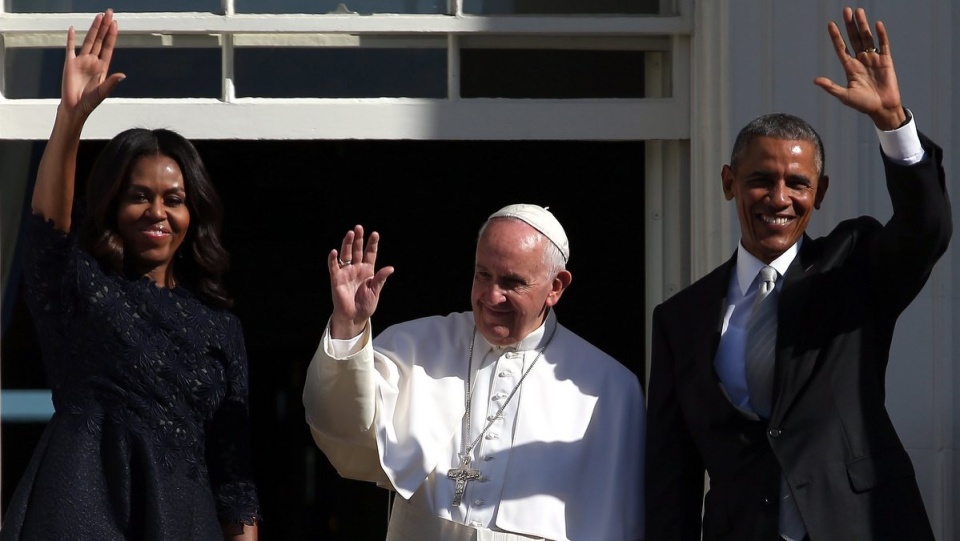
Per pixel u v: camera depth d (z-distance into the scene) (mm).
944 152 14516
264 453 22734
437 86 15469
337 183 22875
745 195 11672
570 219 21000
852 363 11367
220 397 11703
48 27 15070
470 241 22781
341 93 15391
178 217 11688
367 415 11977
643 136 15391
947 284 14391
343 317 11812
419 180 22719
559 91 15523
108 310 11211
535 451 12359
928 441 14312
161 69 15289
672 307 12156
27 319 17125
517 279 12266
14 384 18312
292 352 23031
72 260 11250
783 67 14672
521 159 21484
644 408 12727
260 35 15344
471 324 13094
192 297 11828
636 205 20781
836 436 11195
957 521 14266
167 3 15273
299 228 23094
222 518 11797
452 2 15352
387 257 22891
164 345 11344
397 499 12695
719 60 14914
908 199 10961
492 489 12250
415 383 12672
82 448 10969
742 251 12000
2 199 15883
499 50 15477
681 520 11883
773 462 11297
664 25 15258
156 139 11703
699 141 15227
